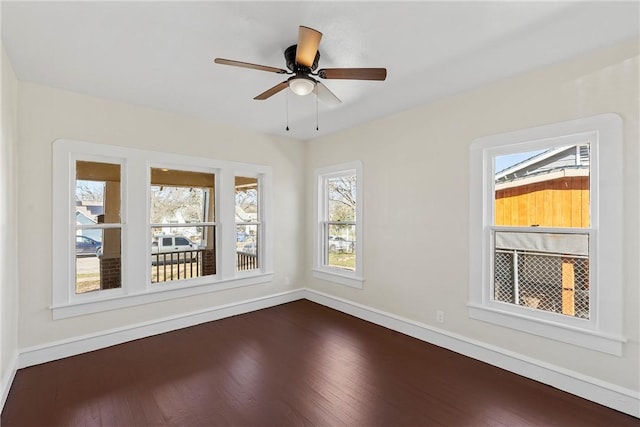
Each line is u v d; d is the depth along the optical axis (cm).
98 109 301
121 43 206
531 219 252
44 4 166
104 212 310
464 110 287
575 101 224
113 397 222
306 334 338
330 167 434
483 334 274
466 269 286
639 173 199
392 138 351
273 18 180
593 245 221
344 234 429
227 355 288
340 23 185
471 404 214
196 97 303
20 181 260
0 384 205
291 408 211
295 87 210
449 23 185
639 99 199
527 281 255
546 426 193
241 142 406
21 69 242
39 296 271
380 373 256
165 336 331
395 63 234
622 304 205
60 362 272
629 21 181
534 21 182
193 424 195
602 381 212
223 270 391
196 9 172
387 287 358
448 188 299
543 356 240
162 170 349
